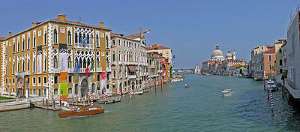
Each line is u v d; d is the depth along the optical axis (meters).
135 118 41.75
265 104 55.03
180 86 115.31
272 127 34.28
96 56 65.88
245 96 71.25
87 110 44.06
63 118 41.84
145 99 66.06
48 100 52.47
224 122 38.12
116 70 73.81
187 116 43.06
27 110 48.62
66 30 59.75
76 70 60.75
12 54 69.75
